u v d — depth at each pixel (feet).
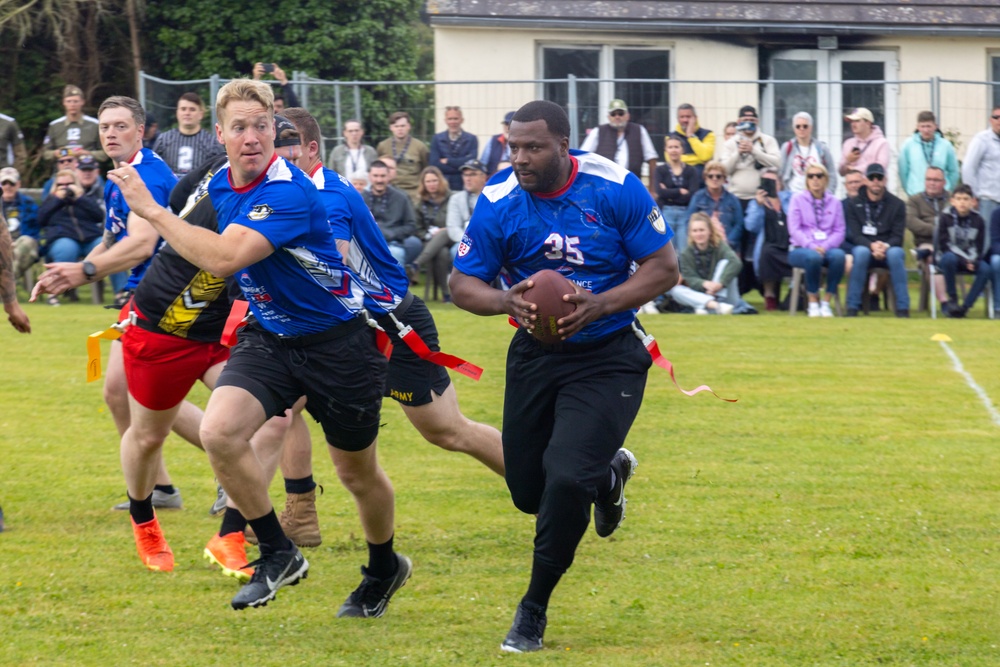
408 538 45.01
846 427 63.31
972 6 157.69
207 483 52.80
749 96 127.44
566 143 34.14
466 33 156.35
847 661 32.73
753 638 34.60
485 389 72.59
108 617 36.27
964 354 85.05
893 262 104.32
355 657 33.01
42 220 106.42
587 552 43.04
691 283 106.93
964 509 48.29
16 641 33.94
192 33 177.78
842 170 117.70
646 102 127.24
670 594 38.60
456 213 108.78
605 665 32.24
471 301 34.86
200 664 32.42
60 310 102.73
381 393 35.60
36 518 46.98
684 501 49.52
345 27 180.65
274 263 33.45
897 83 127.75
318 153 40.42
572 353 35.06
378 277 41.98
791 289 107.24
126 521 47.01
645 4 156.76
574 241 34.63
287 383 34.55
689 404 69.00
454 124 117.91
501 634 35.12
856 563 41.68
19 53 177.99
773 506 48.78
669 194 110.01
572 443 33.55
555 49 157.58
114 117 43.45
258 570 33.76
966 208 104.32
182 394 40.68
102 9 174.40
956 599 37.91
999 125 114.83
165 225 31.89
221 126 32.96
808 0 157.58
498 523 46.98
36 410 66.08
